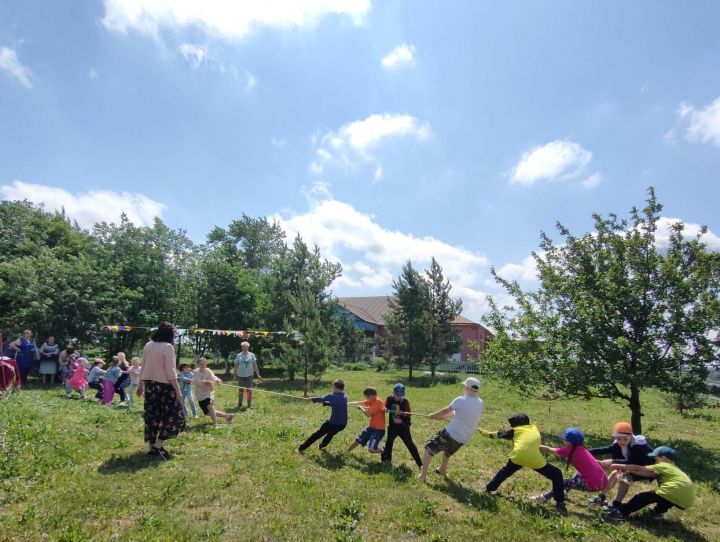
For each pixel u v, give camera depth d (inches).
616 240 490.0
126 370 548.4
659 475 254.1
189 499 225.6
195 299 1153.4
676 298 445.1
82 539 173.9
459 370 1683.1
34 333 783.1
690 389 437.4
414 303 1195.9
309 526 204.2
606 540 217.0
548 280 522.3
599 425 574.9
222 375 1120.8
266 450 331.3
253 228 2546.8
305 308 776.3
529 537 211.5
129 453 302.8
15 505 200.7
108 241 1028.5
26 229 1130.0
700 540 232.1
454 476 311.9
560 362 492.7
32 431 306.3
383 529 210.1
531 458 263.7
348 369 1540.4
